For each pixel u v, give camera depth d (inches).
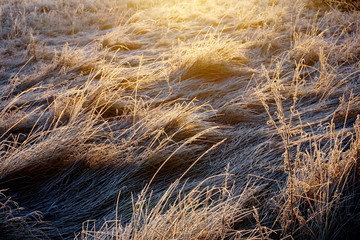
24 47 268.7
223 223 73.0
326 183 77.0
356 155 84.7
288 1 326.3
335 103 134.1
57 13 368.8
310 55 180.9
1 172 99.7
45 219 89.4
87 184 101.4
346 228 76.7
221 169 103.4
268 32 227.6
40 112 144.3
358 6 285.1
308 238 75.0
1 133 128.2
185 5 370.6
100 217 89.4
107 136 119.6
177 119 123.3
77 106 128.4
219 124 129.3
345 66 168.4
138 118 130.4
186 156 109.0
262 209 84.7
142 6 388.2
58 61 203.3
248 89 152.9
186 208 77.4
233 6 343.0
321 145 107.1
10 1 430.3
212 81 167.9
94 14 357.7
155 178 102.3
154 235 71.6
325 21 257.6
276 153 106.1
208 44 195.9
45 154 105.6
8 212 87.0
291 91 145.2
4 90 173.5
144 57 217.9
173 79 173.0
